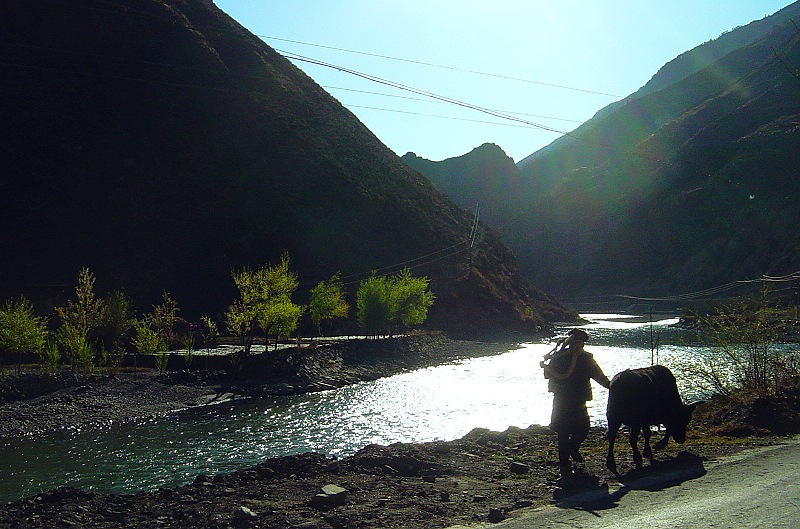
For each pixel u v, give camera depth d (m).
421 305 52.19
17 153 62.53
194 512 7.36
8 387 25.91
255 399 29.41
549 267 149.25
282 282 38.44
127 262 57.34
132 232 60.03
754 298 17.59
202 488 8.70
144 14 83.81
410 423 23.23
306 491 8.12
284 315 36.75
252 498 7.88
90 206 60.91
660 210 130.12
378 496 7.73
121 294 40.78
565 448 8.99
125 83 74.19
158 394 28.28
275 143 76.31
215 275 58.47
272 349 40.53
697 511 6.68
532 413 24.91
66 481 15.94
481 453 10.68
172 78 77.62
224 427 22.92
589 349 47.41
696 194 121.81
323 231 67.50
